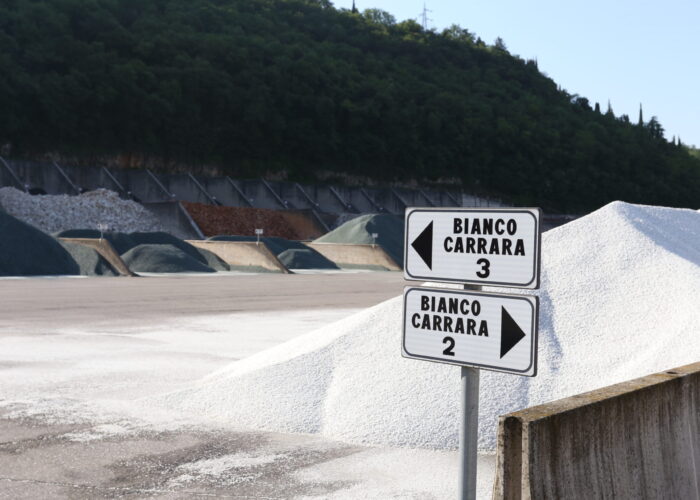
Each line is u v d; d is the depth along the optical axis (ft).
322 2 644.69
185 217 242.17
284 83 422.41
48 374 33.04
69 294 80.69
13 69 330.13
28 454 20.12
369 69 504.84
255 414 24.09
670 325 22.81
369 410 22.84
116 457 19.98
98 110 352.90
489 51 638.53
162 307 68.08
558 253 27.63
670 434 12.37
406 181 450.30
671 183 540.11
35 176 281.13
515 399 22.11
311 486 17.70
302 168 419.74
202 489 17.39
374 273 149.48
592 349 23.22
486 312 9.75
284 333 50.75
